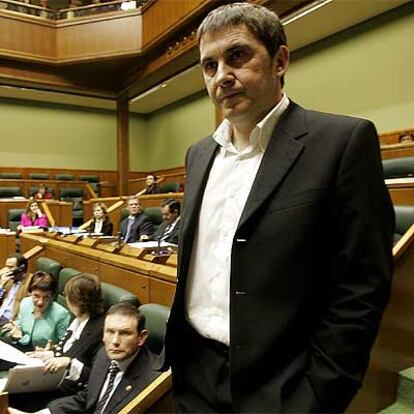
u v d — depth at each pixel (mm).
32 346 2486
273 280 702
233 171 828
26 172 9055
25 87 7816
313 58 6266
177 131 9523
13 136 8953
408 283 1644
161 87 8391
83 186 8398
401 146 3473
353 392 663
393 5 5098
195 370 841
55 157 9430
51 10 7367
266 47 763
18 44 7102
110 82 8328
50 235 4121
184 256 862
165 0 6258
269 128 786
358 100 5625
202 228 846
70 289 2105
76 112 9695
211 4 5270
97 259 2730
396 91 5148
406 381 1564
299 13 5164
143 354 1579
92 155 9898
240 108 768
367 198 685
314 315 718
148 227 4551
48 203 6266
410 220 1956
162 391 1333
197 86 8414
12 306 3062
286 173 729
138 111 10367
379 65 5348
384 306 674
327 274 713
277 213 712
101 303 2117
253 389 720
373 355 1518
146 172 10445
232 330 727
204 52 786
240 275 727
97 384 1606
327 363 668
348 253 679
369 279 668
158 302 2078
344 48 5797
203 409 802
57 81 7766
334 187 699
